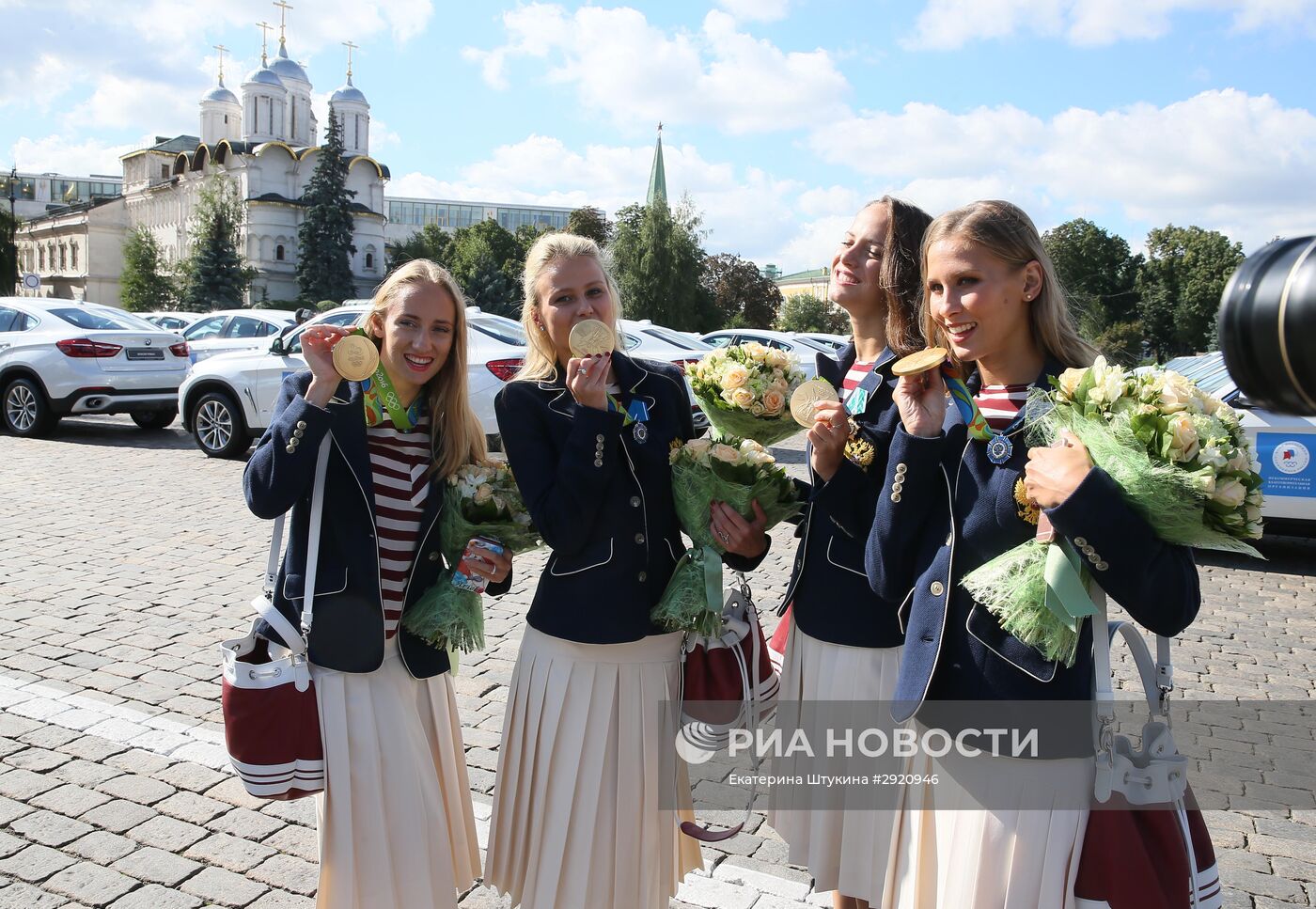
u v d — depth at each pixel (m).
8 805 3.11
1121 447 1.54
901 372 1.81
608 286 2.31
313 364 2.12
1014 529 1.74
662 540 2.28
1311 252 0.84
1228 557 7.54
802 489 2.43
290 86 80.75
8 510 7.59
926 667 1.80
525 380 2.30
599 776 2.22
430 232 82.50
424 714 2.40
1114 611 5.92
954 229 1.82
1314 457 6.74
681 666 2.33
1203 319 57.44
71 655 4.47
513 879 2.35
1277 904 2.81
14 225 71.25
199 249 63.56
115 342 11.62
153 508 7.86
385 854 2.19
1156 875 1.62
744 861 2.97
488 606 5.56
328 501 2.20
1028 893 1.69
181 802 3.16
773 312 69.94
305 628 2.13
